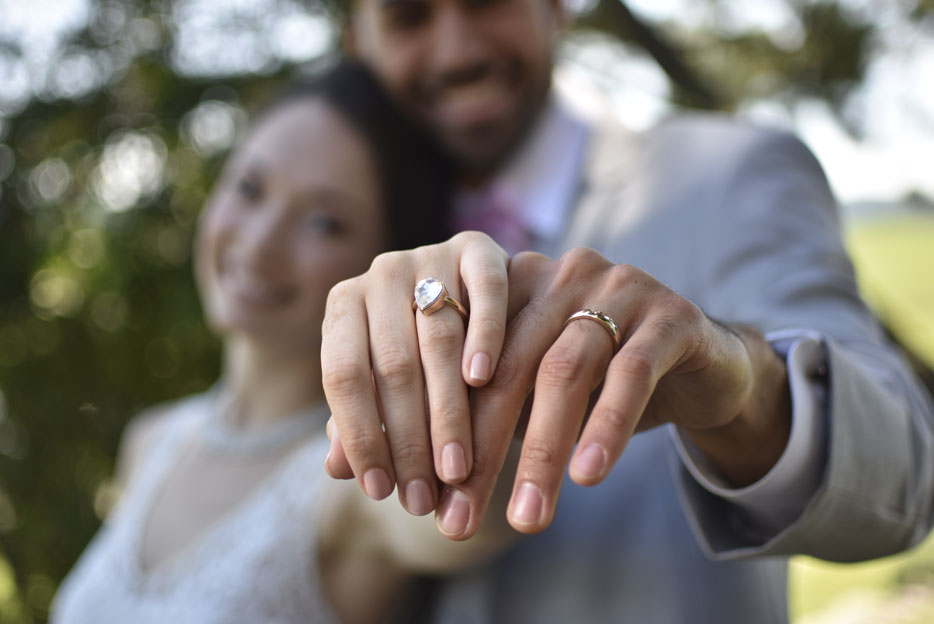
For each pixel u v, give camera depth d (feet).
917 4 8.71
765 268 4.04
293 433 5.30
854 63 8.94
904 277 15.79
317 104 5.39
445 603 4.42
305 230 5.24
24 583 9.34
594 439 2.02
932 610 9.51
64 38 8.50
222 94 8.63
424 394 2.31
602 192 5.13
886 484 2.97
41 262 8.73
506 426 2.24
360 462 2.23
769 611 4.32
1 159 8.59
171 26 8.54
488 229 5.39
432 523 3.83
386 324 2.34
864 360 3.48
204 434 5.69
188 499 5.33
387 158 5.29
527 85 5.42
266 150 5.35
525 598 4.28
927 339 8.71
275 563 4.60
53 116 8.54
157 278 8.78
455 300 2.33
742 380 2.54
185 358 9.18
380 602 4.61
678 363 2.34
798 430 2.83
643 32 8.63
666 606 4.08
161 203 8.64
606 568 4.21
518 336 2.29
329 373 2.30
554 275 2.41
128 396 9.23
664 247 4.61
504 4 5.28
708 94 9.05
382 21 5.47
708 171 4.66
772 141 4.66
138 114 8.68
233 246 5.37
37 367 9.03
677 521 4.18
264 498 4.90
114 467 9.31
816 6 8.97
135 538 5.29
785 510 2.94
